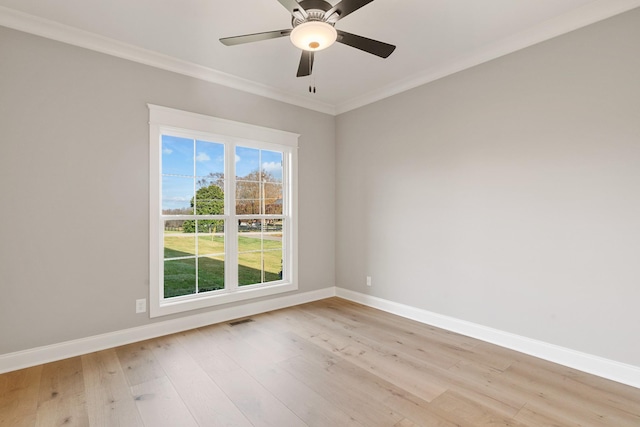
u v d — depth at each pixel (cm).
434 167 338
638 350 219
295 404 198
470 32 264
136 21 247
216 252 353
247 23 250
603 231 233
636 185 220
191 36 268
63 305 259
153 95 301
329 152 448
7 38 237
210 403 198
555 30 251
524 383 223
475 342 293
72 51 262
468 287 310
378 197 396
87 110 269
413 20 247
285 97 396
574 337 246
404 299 367
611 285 230
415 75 343
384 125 388
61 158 258
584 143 241
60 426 177
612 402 201
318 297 435
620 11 224
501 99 286
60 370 238
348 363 251
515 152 278
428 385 220
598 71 234
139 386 217
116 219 282
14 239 240
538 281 264
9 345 238
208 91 336
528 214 270
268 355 264
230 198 357
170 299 319
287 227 411
